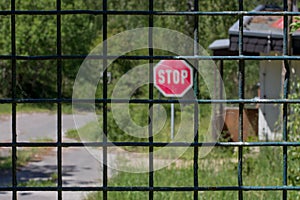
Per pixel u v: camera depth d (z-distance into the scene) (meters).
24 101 3.93
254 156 13.80
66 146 3.98
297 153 8.52
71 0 37.34
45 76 36.22
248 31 16.66
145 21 31.94
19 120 31.89
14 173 4.03
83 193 11.77
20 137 25.50
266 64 17.98
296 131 9.43
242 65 4.07
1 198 11.89
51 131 27.88
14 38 3.97
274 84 17.89
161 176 12.80
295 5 13.35
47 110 37.00
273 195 10.05
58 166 4.02
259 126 17.44
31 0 33.22
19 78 35.12
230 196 10.04
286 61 4.12
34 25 33.47
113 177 13.06
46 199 11.98
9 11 3.94
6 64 28.41
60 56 3.95
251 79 30.34
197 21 4.04
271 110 17.41
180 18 26.97
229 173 13.05
